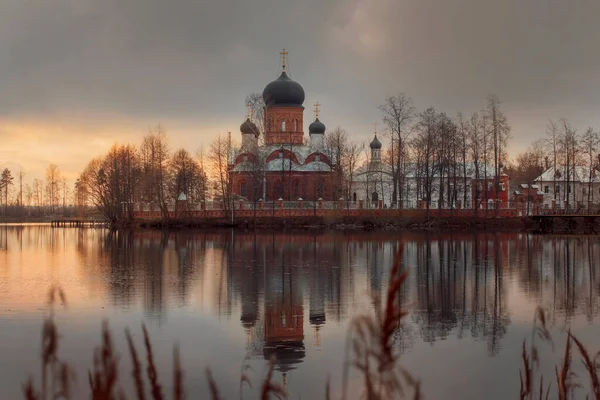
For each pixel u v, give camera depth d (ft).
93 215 509.76
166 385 45.88
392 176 303.48
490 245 174.19
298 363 52.47
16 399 42.93
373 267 119.85
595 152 303.89
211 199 329.31
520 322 68.33
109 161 355.77
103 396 17.71
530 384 25.82
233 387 45.96
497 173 284.20
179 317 71.31
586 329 64.69
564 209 316.60
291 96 341.21
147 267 122.01
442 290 90.58
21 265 127.85
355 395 43.83
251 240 200.34
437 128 284.61
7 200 597.52
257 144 275.18
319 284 96.63
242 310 75.46
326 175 329.31
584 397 42.06
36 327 65.46
